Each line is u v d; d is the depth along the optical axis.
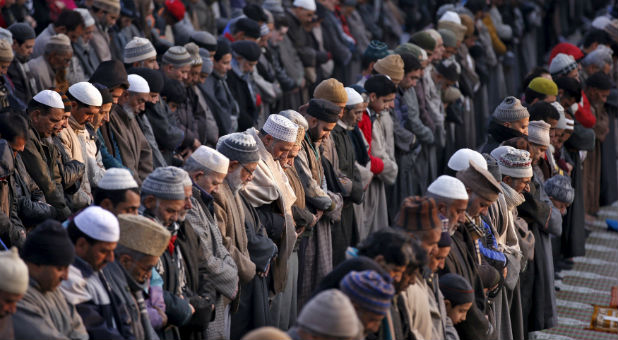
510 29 44.47
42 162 17.14
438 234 14.77
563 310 25.41
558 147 26.48
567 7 56.12
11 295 11.31
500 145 22.81
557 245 27.62
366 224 25.11
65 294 12.62
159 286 14.26
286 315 19.91
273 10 33.84
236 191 17.48
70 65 24.83
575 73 31.05
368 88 25.08
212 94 25.98
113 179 14.20
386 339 13.45
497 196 18.17
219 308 16.36
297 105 34.56
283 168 19.47
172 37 32.88
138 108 20.55
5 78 22.38
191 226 15.55
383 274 12.37
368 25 42.78
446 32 33.34
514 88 47.38
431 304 15.23
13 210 16.36
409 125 28.16
